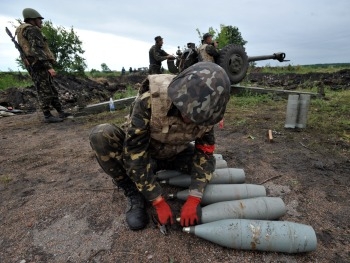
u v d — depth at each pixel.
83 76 13.24
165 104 1.60
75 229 1.97
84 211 2.18
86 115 6.04
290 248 1.60
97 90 10.73
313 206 2.17
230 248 1.70
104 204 2.26
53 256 1.72
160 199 1.80
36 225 2.04
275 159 3.10
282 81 11.91
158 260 1.65
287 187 2.47
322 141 3.63
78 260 1.68
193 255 1.68
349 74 12.33
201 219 1.79
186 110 1.46
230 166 2.93
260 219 1.82
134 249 1.75
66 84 10.05
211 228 1.69
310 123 4.44
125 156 1.75
